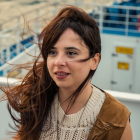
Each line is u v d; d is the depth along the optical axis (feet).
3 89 7.34
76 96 6.33
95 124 6.35
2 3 75.72
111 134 6.29
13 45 30.07
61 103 6.66
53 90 6.81
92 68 6.31
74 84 6.22
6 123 14.51
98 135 6.28
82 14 6.08
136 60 30.40
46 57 6.29
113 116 6.35
